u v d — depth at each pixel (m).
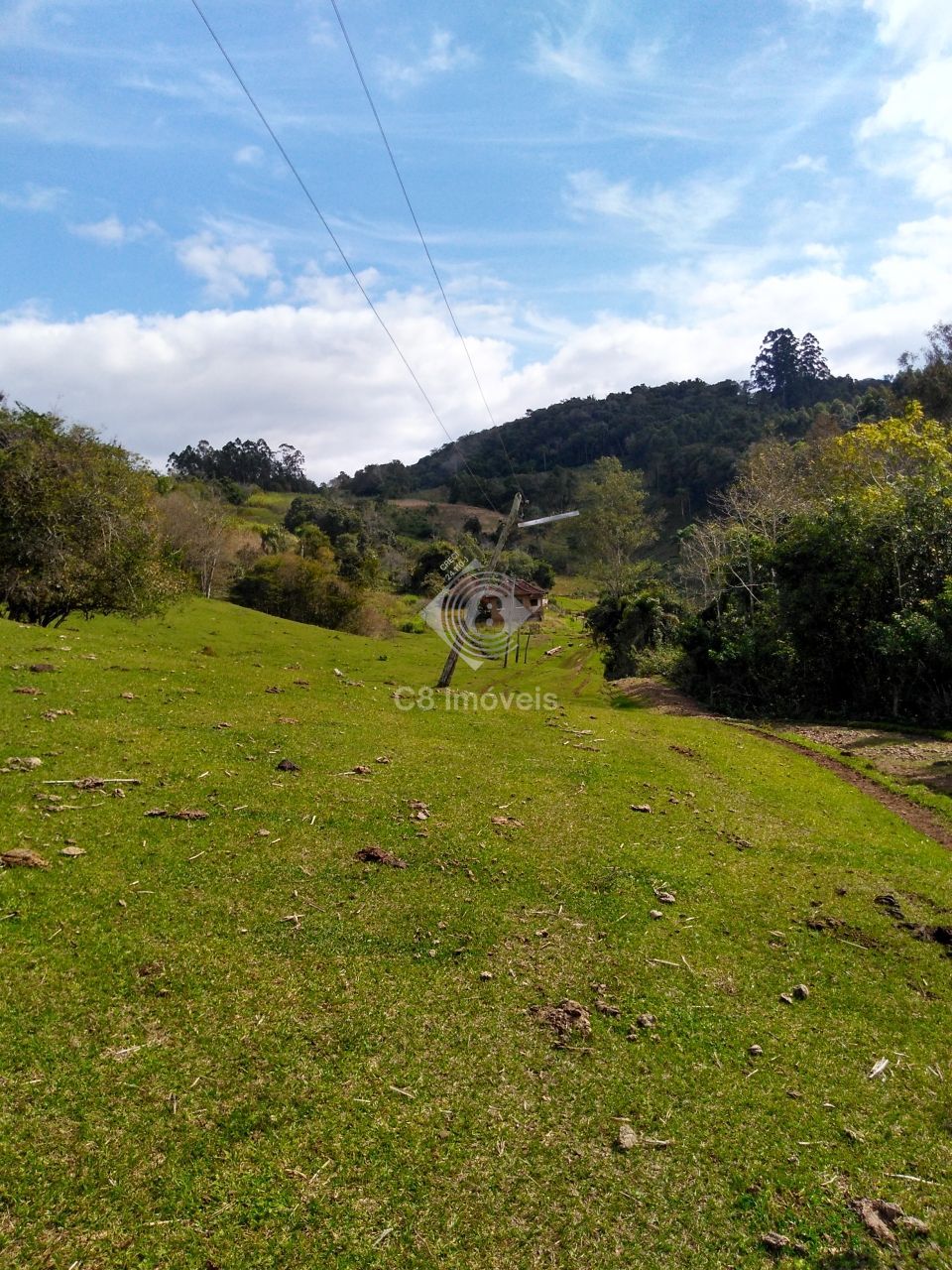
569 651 49.75
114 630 32.91
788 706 24.30
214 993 5.61
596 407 184.00
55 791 8.84
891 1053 5.84
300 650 35.75
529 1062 5.27
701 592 50.78
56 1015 5.14
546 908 7.57
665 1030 5.80
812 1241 4.06
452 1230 3.91
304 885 7.43
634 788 11.85
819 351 152.88
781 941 7.43
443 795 10.44
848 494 28.94
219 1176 4.09
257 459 152.75
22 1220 3.71
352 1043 5.26
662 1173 4.43
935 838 11.69
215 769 10.34
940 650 20.53
